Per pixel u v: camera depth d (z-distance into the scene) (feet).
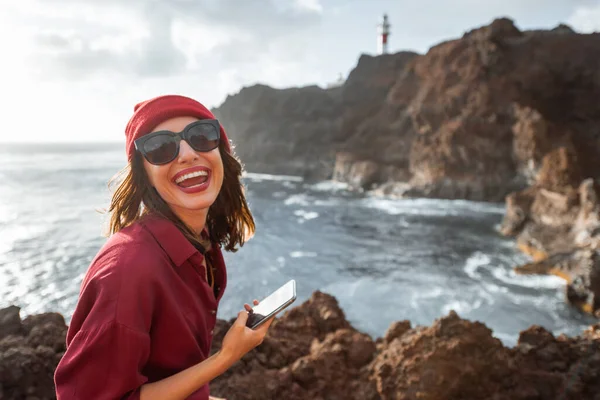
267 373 11.73
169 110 3.32
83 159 358.43
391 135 152.05
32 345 9.57
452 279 51.26
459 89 124.16
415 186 121.70
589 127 117.60
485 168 113.70
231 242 4.66
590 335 13.26
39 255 62.85
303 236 76.43
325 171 166.30
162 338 2.99
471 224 85.35
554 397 11.09
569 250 53.88
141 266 2.79
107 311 2.60
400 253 64.90
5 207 111.45
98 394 2.59
